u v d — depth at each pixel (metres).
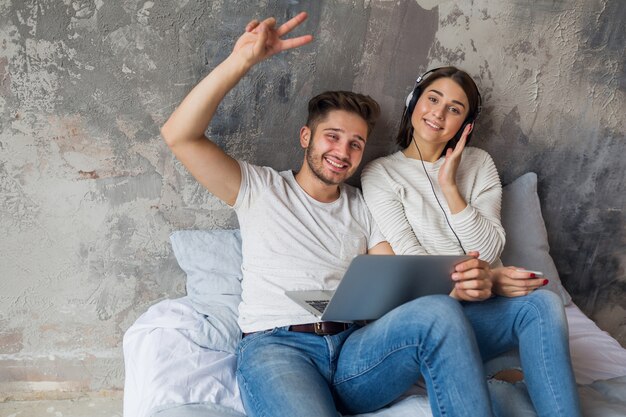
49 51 1.87
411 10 2.07
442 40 2.13
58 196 2.00
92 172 2.00
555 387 1.47
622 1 2.22
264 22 1.50
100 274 2.10
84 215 2.03
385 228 1.91
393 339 1.46
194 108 1.57
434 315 1.40
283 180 1.81
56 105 1.92
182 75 1.97
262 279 1.72
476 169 2.10
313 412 1.35
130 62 1.93
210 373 1.63
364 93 2.12
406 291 1.57
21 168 1.96
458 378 1.37
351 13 2.04
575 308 2.24
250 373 1.50
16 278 2.04
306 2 2.00
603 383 1.74
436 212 2.00
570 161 2.36
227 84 1.56
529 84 2.24
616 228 2.48
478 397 1.36
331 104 1.78
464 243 1.95
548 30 2.19
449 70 1.97
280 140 2.10
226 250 2.04
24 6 1.83
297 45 1.55
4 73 1.87
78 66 1.90
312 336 1.62
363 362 1.52
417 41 2.11
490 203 2.06
